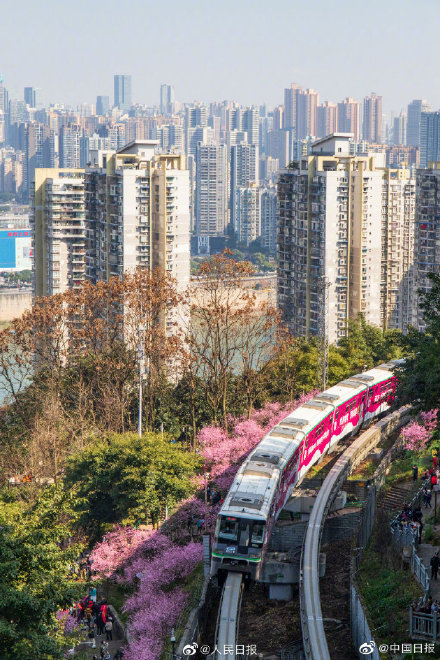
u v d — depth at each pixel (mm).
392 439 116188
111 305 147625
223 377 126562
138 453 95938
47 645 47781
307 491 90375
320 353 132750
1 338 131000
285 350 131875
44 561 52406
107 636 75438
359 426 114250
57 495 57719
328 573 75500
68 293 134000
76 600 52688
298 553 78562
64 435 116188
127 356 129500
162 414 129250
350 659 60688
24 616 49531
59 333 131875
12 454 117000
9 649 47562
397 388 81688
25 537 52250
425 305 81062
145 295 131000
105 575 86375
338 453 108062
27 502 97812
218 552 73312
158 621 72125
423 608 55844
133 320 140500
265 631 68875
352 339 154250
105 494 99125
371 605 60844
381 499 84875
